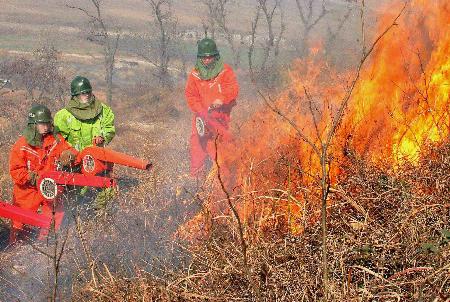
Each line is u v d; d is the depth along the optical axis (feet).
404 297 9.90
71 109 20.13
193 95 23.80
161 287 11.29
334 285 10.22
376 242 11.13
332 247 11.17
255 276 10.92
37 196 18.66
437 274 9.82
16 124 47.78
